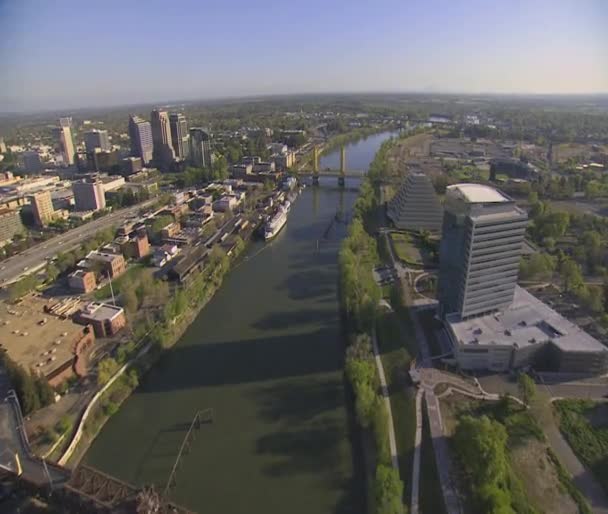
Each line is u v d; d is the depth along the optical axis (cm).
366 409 18088
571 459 16175
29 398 18575
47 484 14312
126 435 18625
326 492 16012
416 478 15725
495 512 13100
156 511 12800
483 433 15262
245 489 16125
